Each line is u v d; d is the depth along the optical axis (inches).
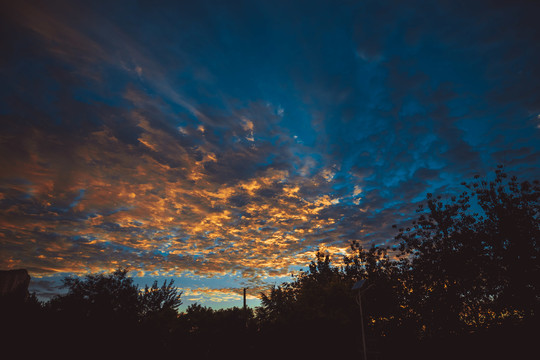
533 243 875.4
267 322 912.3
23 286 978.1
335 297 839.1
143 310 763.4
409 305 1023.6
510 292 845.8
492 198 989.8
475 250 965.2
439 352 801.6
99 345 629.3
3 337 554.9
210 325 938.7
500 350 714.2
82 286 724.0
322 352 778.8
